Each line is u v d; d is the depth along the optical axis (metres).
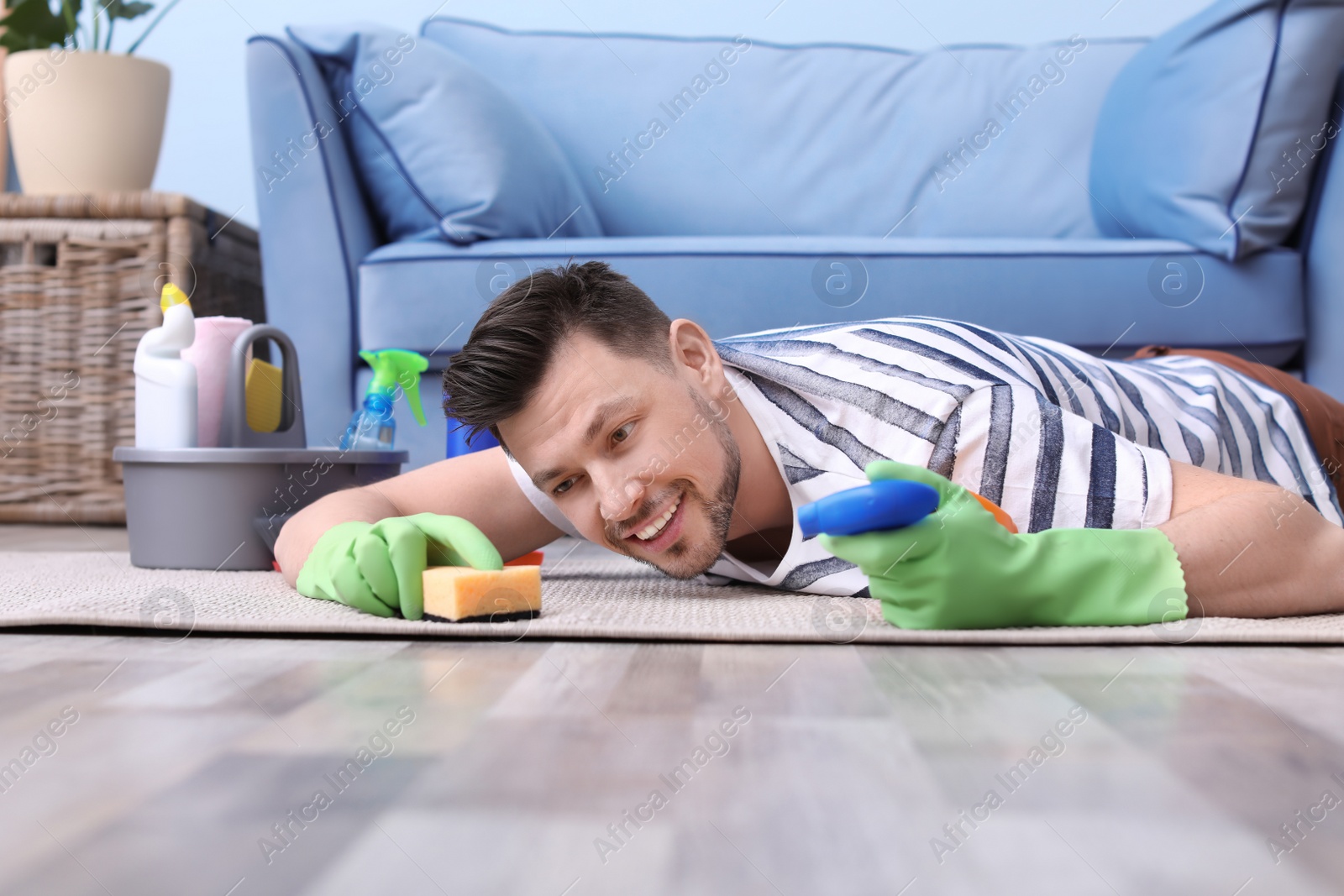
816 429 0.92
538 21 2.31
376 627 0.74
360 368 1.69
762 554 1.05
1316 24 1.61
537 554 1.14
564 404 0.82
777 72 2.16
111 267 1.86
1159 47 1.80
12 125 1.93
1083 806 0.39
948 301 1.63
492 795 0.40
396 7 2.27
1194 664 0.64
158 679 0.60
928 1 2.31
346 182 1.71
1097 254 1.64
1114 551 0.77
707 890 0.31
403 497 1.06
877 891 0.31
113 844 0.35
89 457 1.90
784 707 0.53
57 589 0.95
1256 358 1.68
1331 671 0.62
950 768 0.43
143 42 2.10
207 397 1.26
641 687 0.58
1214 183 1.64
